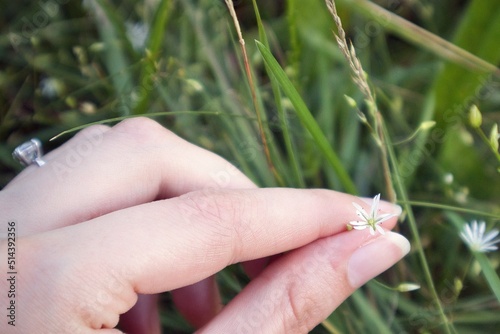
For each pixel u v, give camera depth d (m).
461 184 0.22
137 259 0.15
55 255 0.15
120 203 0.17
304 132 0.23
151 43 0.21
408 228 0.22
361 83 0.18
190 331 0.22
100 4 0.23
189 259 0.15
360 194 0.23
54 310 0.15
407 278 0.22
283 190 0.17
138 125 0.18
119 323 0.19
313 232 0.17
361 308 0.20
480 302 0.21
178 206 0.16
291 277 0.16
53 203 0.17
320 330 0.21
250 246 0.16
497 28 0.20
